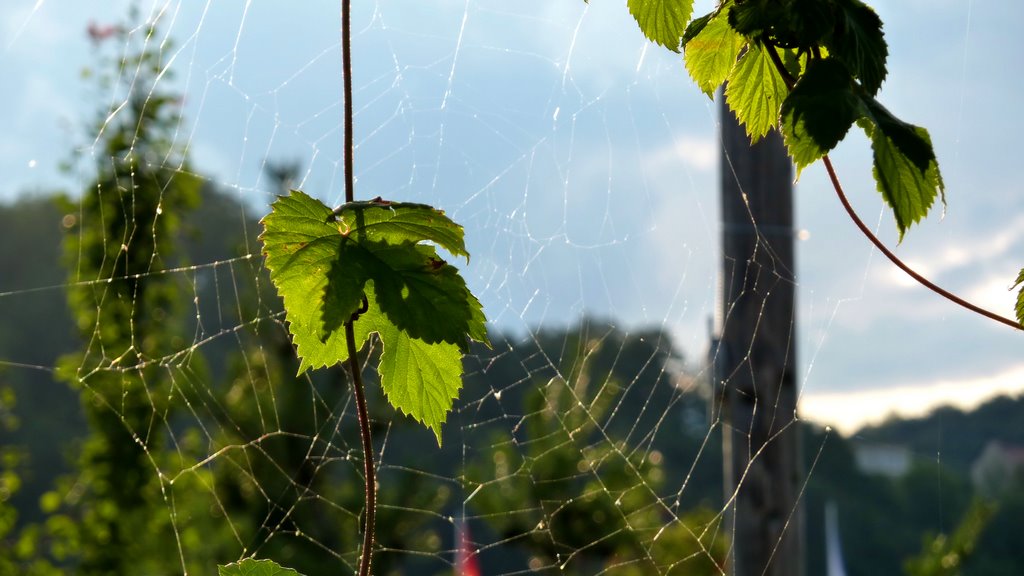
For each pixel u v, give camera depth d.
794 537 3.47
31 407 14.52
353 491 5.43
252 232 5.04
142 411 4.70
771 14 0.86
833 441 11.30
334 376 5.36
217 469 5.37
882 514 12.77
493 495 4.93
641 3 1.00
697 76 1.01
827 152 0.79
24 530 4.74
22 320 16.06
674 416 14.39
